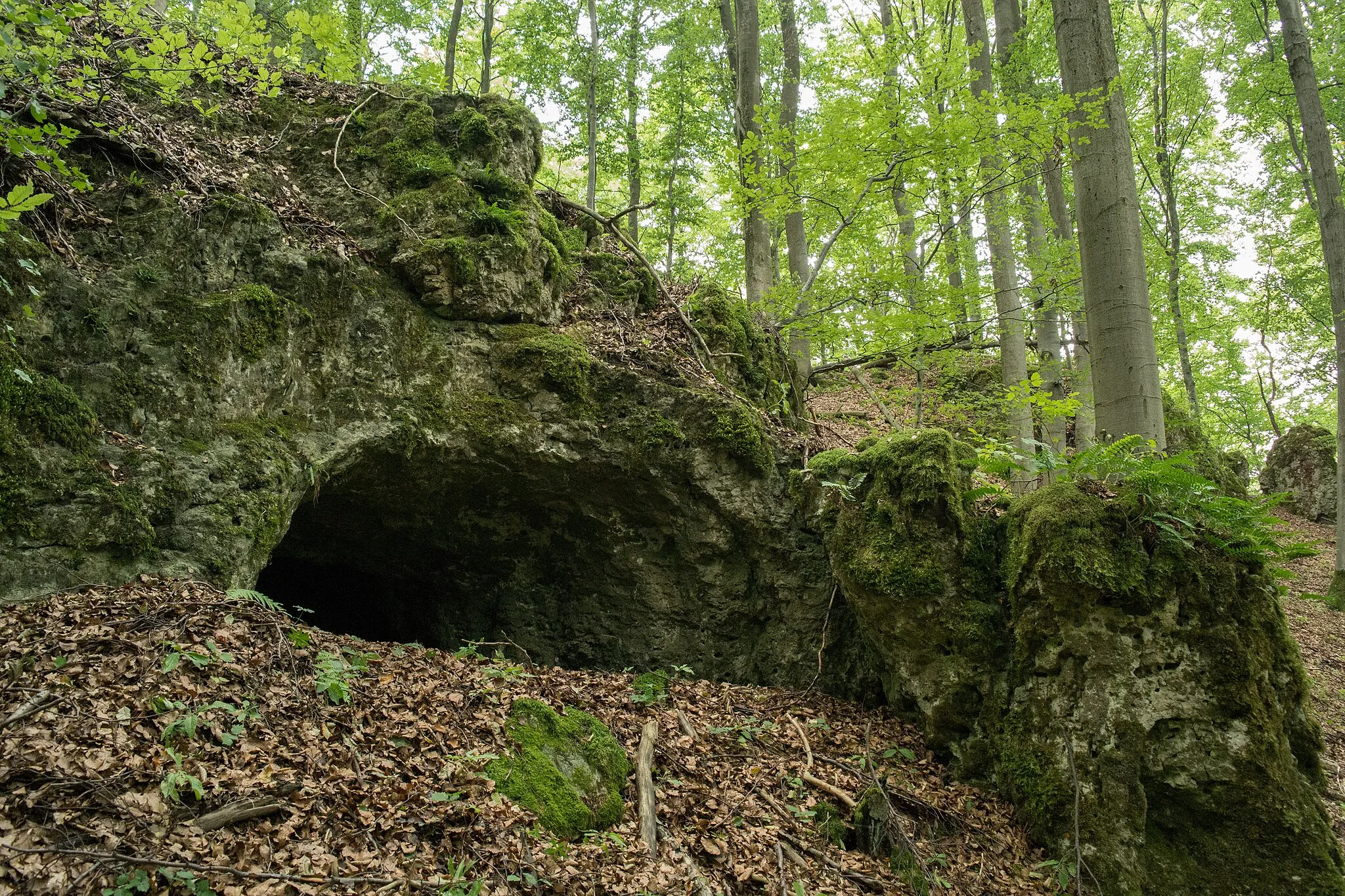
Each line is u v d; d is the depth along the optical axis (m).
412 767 3.54
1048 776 4.55
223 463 4.55
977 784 4.98
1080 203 5.84
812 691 6.25
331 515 6.01
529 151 7.08
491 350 6.06
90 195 4.64
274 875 2.71
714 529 6.59
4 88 3.47
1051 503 4.91
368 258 5.76
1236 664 4.41
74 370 4.17
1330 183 10.91
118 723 3.05
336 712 3.66
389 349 5.55
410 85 6.82
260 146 5.91
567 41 16.97
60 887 2.40
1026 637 4.85
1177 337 16.52
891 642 5.45
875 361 10.38
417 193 6.09
